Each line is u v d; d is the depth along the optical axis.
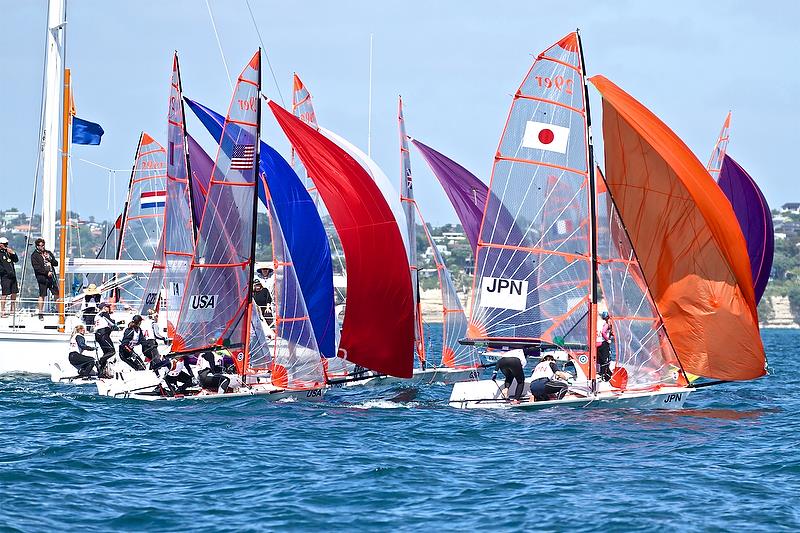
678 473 69.88
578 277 96.88
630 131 99.44
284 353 103.19
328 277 111.75
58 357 132.62
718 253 99.75
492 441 81.56
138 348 118.69
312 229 110.31
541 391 97.50
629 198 100.62
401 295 106.88
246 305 102.75
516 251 97.44
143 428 85.56
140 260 145.75
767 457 75.62
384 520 57.41
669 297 101.19
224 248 101.62
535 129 96.75
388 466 70.75
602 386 101.44
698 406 106.06
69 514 57.31
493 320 98.25
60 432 83.00
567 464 72.75
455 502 61.50
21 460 71.06
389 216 106.12
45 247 142.62
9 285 134.38
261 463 71.88
